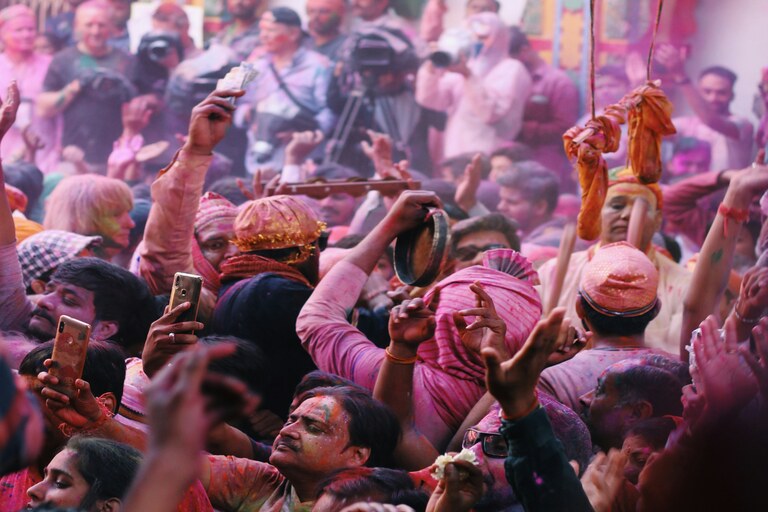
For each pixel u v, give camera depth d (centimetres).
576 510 407
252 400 311
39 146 1680
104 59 1795
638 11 1872
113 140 1788
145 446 519
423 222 621
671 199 1300
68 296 665
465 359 595
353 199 1397
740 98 1873
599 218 731
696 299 695
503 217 898
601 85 1862
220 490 547
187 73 1791
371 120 1769
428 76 1778
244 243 693
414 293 746
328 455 530
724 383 528
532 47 1833
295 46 1789
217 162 1712
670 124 736
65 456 470
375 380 592
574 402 626
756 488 507
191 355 301
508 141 1791
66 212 957
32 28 1797
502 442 520
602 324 659
